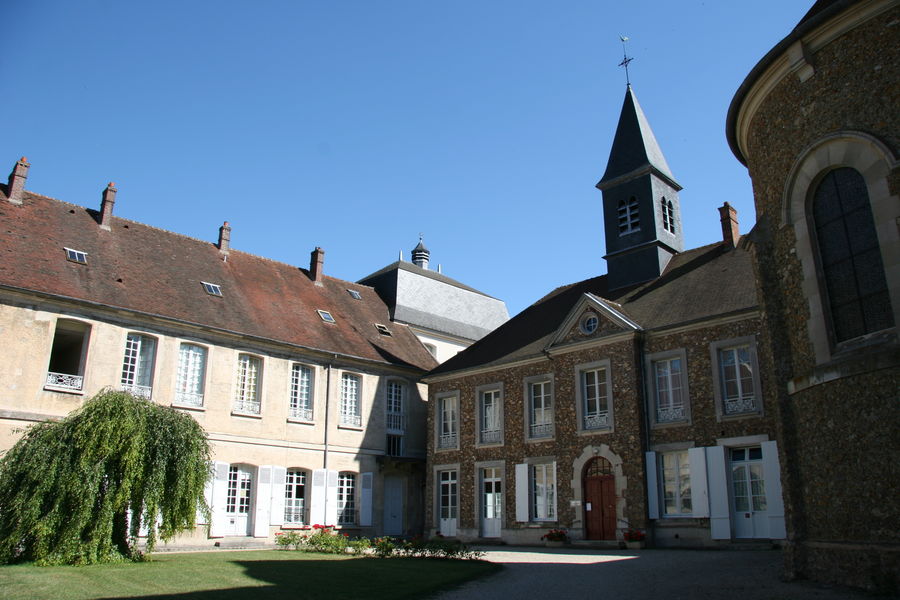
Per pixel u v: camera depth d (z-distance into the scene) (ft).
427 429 86.33
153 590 31.71
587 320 66.28
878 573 27.68
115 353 64.18
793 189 34.42
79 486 40.09
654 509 58.08
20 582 32.91
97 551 40.78
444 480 77.71
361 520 78.79
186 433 44.86
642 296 69.36
